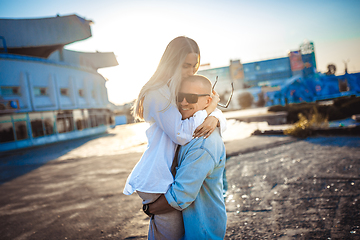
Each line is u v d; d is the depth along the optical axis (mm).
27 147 22516
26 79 23578
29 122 23172
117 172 7355
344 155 6059
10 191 6434
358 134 8961
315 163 5625
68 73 29344
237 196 4094
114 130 38781
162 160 1274
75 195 5355
